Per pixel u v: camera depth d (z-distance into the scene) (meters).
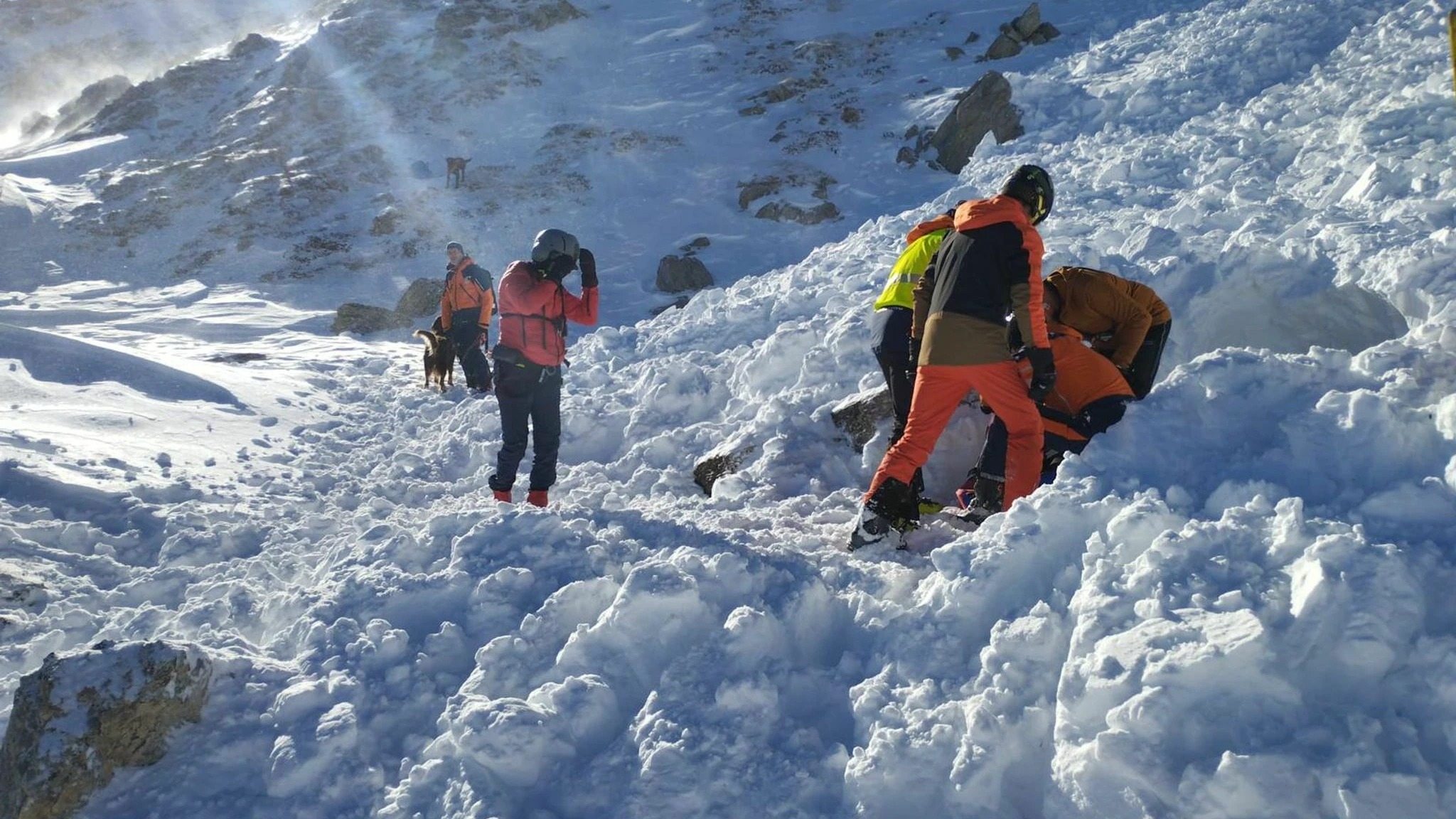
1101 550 2.98
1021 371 4.51
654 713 2.91
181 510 6.00
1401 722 2.23
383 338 17.56
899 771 2.58
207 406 8.85
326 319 18.14
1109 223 7.58
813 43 27.77
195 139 29.28
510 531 3.99
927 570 3.73
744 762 2.74
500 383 5.55
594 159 24.03
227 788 2.91
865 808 2.55
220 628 4.00
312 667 3.34
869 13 29.77
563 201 22.44
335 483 7.09
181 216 23.94
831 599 3.43
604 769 2.79
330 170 25.09
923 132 21.31
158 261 22.08
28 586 4.71
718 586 3.41
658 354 8.80
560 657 3.19
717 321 8.80
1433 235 4.80
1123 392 4.38
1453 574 2.52
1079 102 16.05
